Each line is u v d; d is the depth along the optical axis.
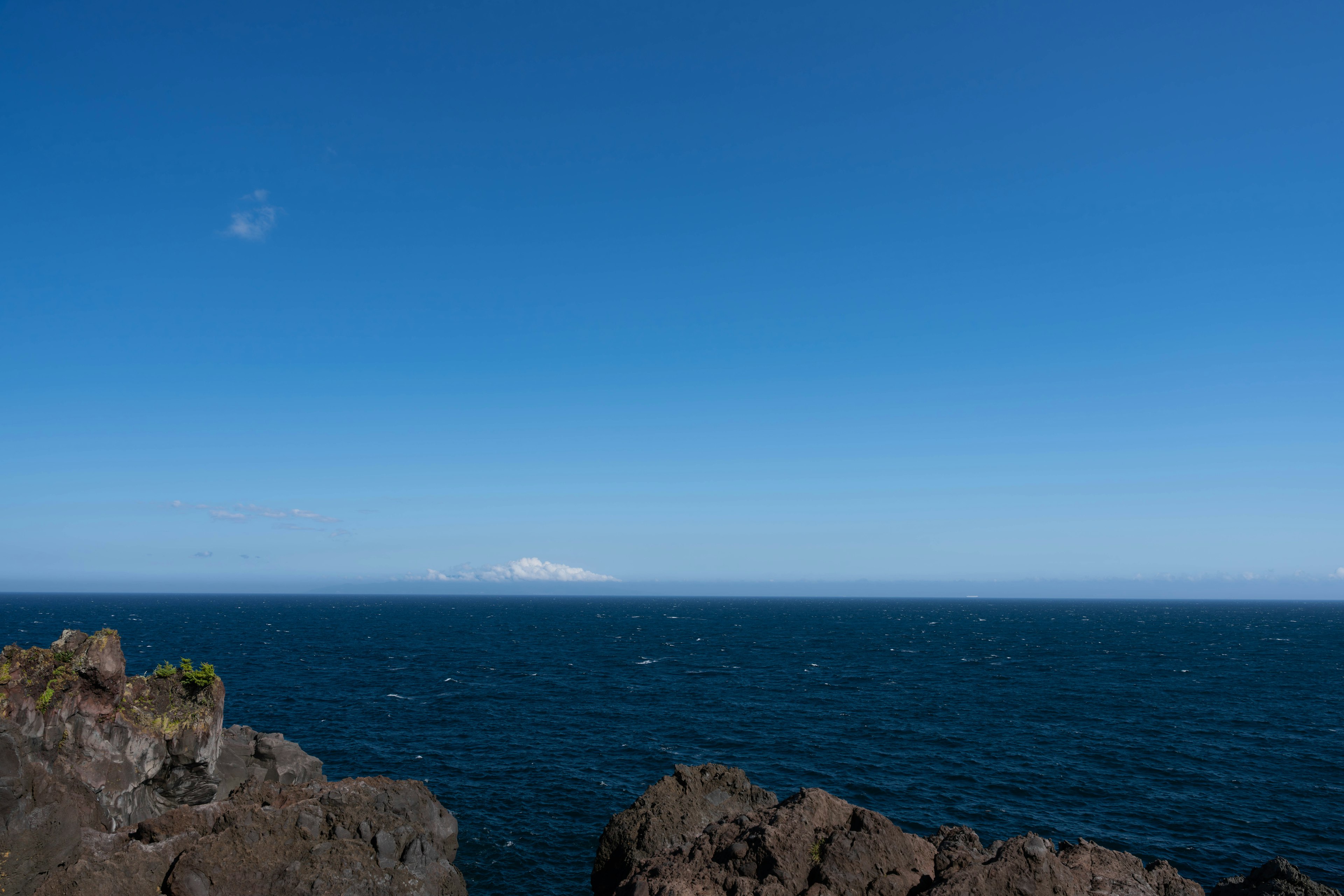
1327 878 44.56
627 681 114.69
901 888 26.36
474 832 49.97
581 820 52.69
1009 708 93.75
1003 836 50.50
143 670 122.88
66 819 29.33
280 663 131.38
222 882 30.59
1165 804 56.69
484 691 102.94
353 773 62.59
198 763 41.25
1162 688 110.12
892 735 78.06
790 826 28.80
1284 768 66.31
